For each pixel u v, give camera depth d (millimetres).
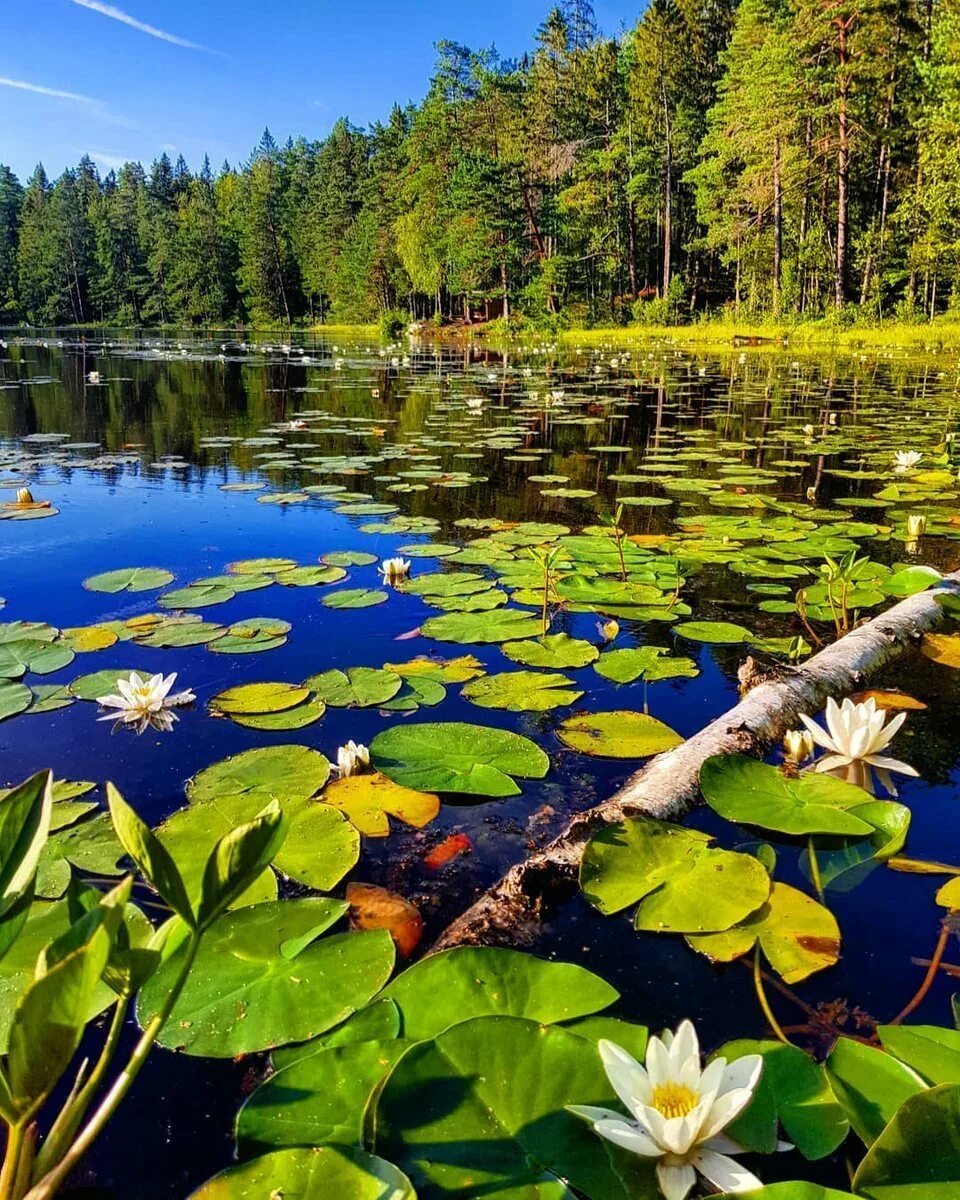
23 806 798
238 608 2795
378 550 3568
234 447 6559
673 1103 852
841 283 21375
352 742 1736
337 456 6098
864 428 7410
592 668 2326
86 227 52750
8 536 3805
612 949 1208
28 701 2041
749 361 16453
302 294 50625
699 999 1106
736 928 1240
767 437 6988
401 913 1294
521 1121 872
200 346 24609
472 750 1795
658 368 15328
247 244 48375
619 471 5488
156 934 769
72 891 816
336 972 1131
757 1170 856
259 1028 1047
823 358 16844
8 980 1099
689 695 2162
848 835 1507
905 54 20609
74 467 5660
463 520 4133
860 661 2266
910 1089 926
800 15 19156
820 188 22984
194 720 1959
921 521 3586
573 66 30844
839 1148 884
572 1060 947
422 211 33344
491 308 35688
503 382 12664
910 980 1139
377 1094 893
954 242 19297
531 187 29688
